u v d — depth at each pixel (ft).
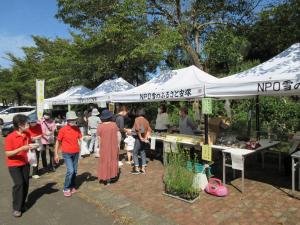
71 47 59.31
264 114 45.09
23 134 17.51
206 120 22.04
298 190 20.26
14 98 129.18
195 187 19.16
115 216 17.01
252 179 23.26
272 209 17.24
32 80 83.56
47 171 28.55
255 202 18.38
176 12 46.09
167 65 60.75
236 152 20.30
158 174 25.57
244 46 55.36
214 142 23.65
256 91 19.27
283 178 23.40
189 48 47.06
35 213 17.75
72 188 21.50
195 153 23.44
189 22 47.60
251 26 50.96
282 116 43.16
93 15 43.06
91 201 19.62
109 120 22.95
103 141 22.67
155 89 28.35
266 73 20.57
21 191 17.31
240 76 22.40
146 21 41.73
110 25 38.11
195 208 17.72
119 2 39.65
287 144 28.99
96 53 46.65
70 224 16.07
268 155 29.71
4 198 20.70
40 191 22.06
